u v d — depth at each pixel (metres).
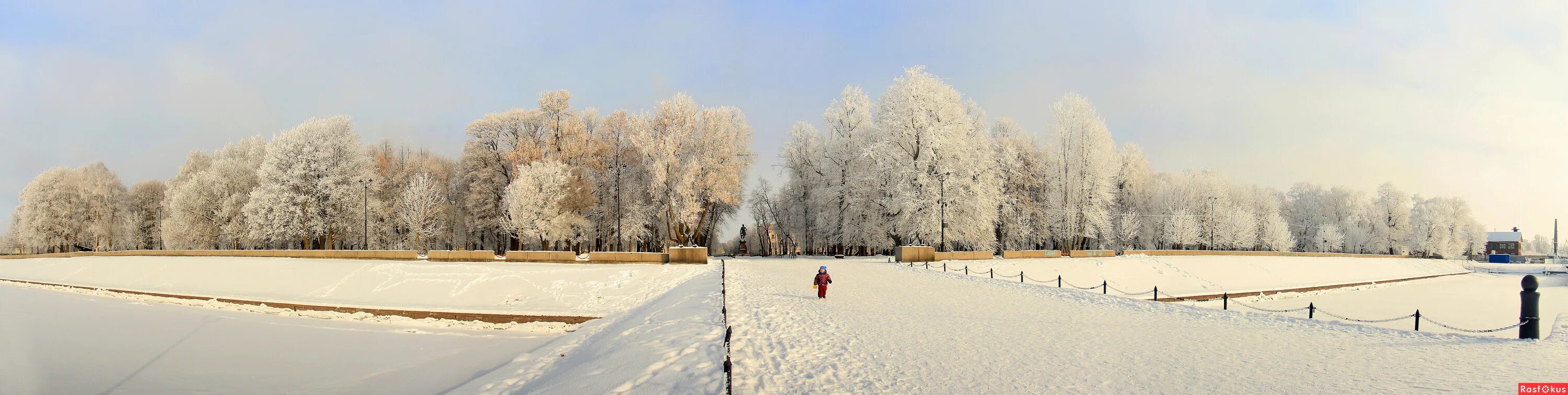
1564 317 16.31
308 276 39.78
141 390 18.52
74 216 72.25
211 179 60.50
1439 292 48.78
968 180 47.56
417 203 55.31
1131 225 62.16
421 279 36.09
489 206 58.88
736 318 17.19
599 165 58.91
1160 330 15.48
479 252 41.62
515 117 60.12
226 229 58.31
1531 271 72.81
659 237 60.53
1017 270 39.84
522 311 29.00
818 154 61.28
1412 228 96.38
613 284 33.56
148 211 79.69
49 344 24.75
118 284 45.31
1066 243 54.25
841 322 16.50
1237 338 14.42
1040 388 9.80
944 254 42.50
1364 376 10.54
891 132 50.22
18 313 32.75
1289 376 10.53
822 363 11.70
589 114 64.06
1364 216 97.00
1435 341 13.78
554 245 64.12
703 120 53.84
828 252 72.62
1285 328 15.99
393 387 18.02
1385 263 64.38
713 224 63.16
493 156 59.69
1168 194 72.06
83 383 19.33
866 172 54.50
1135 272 44.03
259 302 34.19
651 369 12.10
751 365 11.65
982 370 11.02
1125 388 9.81
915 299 22.09
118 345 24.48
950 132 48.47
